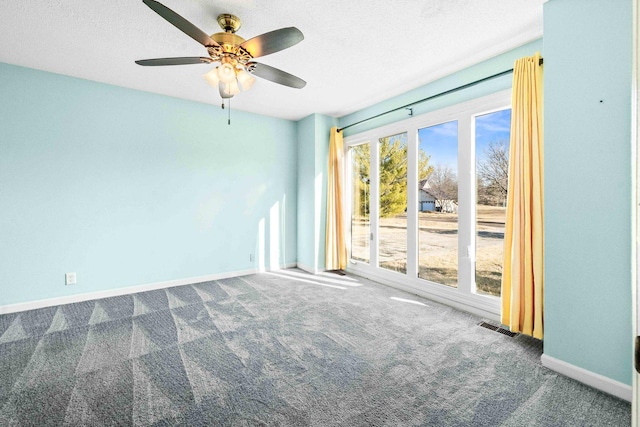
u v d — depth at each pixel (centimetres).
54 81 289
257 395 160
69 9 190
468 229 279
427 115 312
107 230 321
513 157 223
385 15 197
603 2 160
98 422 139
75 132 301
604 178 161
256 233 429
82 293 308
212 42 174
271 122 439
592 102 165
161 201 353
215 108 389
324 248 441
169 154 357
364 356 201
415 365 190
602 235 163
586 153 168
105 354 202
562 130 178
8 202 272
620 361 158
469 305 280
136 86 325
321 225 437
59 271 296
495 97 252
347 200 440
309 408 150
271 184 442
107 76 298
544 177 186
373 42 231
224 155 398
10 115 271
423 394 161
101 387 166
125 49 243
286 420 142
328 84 315
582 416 144
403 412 148
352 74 290
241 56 186
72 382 170
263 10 192
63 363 190
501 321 239
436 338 227
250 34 219
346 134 433
